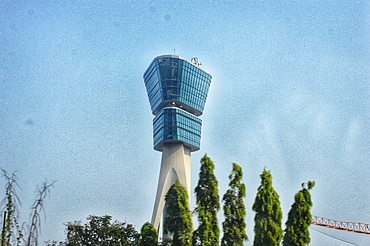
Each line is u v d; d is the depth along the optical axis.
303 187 57.47
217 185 55.97
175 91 197.12
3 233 40.56
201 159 57.31
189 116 199.38
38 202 40.91
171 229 52.22
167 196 53.84
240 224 55.53
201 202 55.09
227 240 54.56
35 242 40.31
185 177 193.62
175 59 198.12
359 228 141.12
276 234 54.50
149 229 54.06
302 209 55.81
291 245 54.69
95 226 96.19
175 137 191.62
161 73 198.38
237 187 56.78
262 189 56.34
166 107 195.50
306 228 55.38
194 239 53.28
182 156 195.62
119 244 95.19
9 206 41.50
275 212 55.72
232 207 56.00
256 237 54.91
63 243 95.50
